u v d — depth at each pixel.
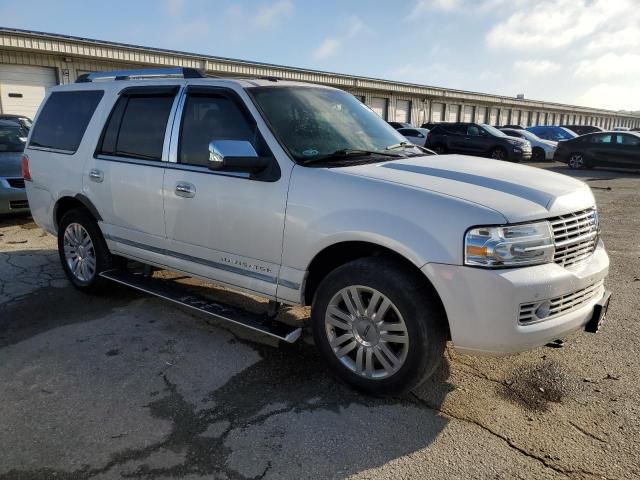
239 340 3.89
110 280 4.53
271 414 2.92
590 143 18.08
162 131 3.99
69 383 3.25
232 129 3.59
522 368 3.46
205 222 3.67
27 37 17.27
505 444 2.67
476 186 2.97
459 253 2.66
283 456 2.57
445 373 3.39
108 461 2.53
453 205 2.74
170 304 4.61
